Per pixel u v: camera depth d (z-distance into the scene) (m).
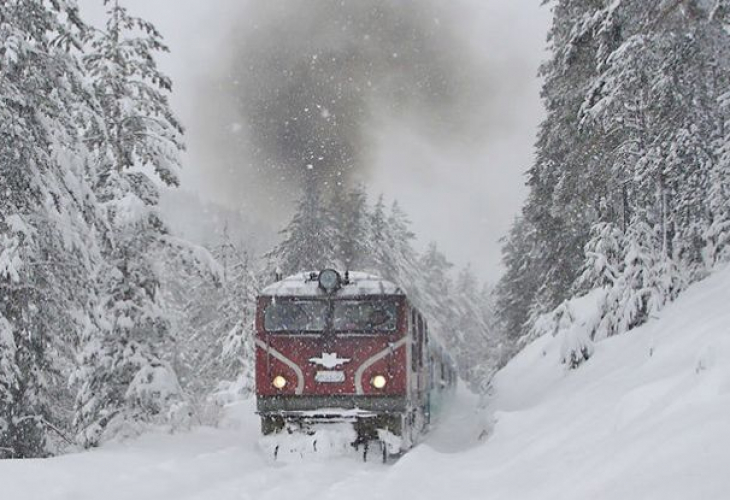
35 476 8.06
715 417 5.34
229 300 34.47
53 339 13.95
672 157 14.95
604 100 14.62
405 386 12.47
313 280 13.30
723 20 12.85
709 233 15.83
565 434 8.38
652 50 13.55
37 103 12.93
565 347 15.42
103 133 13.85
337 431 12.16
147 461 10.13
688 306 12.77
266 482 8.83
